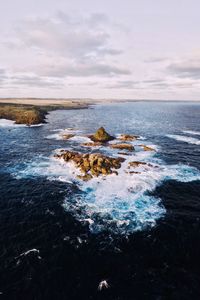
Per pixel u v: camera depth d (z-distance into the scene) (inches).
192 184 1317.7
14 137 2640.3
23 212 1031.0
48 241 850.8
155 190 1234.6
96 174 1403.8
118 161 1609.3
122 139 2508.6
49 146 2206.0
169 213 1026.7
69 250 808.9
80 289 666.8
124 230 914.1
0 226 932.0
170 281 690.8
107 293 655.1
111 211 1038.4
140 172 1460.4
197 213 1031.6
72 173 1462.8
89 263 757.3
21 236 875.4
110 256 784.3
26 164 1646.2
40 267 738.2
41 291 659.4
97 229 919.0
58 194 1192.8
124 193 1197.1
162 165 1628.9
